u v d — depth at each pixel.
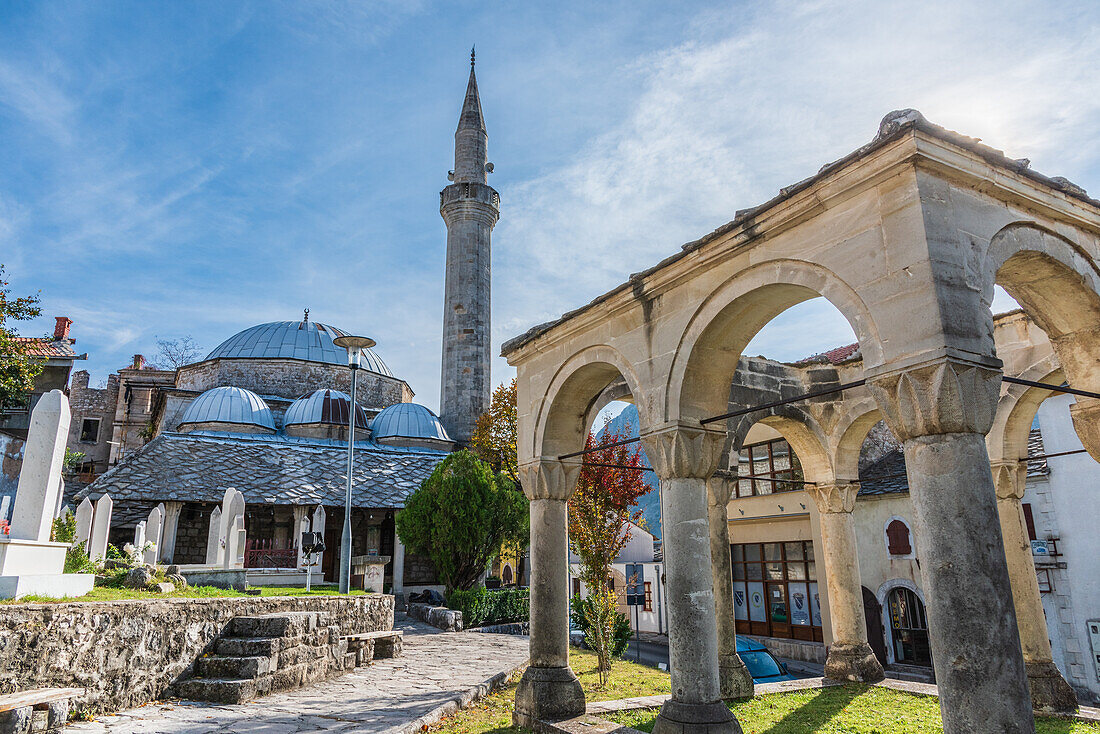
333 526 28.03
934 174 5.57
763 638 21.81
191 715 7.80
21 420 27.30
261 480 25.64
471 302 37.06
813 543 19.97
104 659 7.76
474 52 42.69
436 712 8.37
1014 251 6.04
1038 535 16.22
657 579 27.98
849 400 12.34
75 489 34.81
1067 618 15.48
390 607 15.63
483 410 36.28
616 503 12.97
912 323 5.30
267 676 9.34
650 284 7.97
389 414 35.03
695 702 6.70
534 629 9.02
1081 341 7.24
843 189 5.95
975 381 5.11
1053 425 16.25
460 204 37.94
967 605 4.68
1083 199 6.57
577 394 9.72
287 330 39.25
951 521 4.88
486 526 23.20
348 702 8.93
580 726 7.68
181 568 14.30
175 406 34.47
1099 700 14.70
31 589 7.93
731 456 11.67
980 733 4.48
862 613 11.80
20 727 6.09
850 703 9.60
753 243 6.87
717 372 7.72
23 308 19.03
